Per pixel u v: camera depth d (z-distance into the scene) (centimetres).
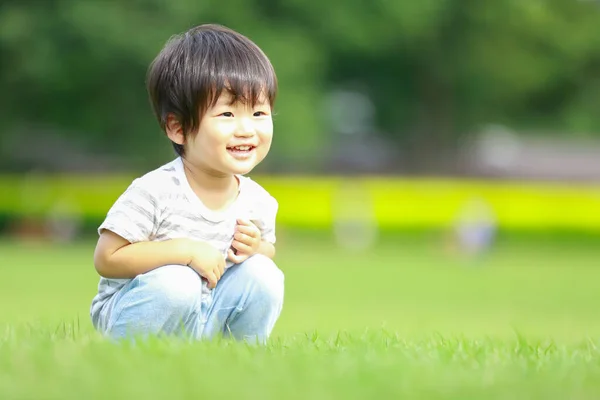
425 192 7488
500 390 812
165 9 6700
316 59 7450
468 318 3167
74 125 7544
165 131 1107
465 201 7488
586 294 4269
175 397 754
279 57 7012
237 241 1113
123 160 8319
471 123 8994
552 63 8475
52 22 6719
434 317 3162
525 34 8244
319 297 3900
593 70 8719
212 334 1107
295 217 7438
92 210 7181
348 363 896
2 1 7012
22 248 6334
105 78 6994
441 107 8912
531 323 3009
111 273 1077
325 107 8500
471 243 6531
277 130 7062
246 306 1109
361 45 7844
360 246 7238
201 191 1109
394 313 3284
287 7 7631
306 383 809
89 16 6588
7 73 7025
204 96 1066
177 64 1081
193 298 1060
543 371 907
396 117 9062
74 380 799
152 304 1053
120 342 973
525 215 7494
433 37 8212
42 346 941
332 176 8944
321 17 7631
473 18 8025
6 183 7175
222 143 1070
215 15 6962
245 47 1099
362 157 9344
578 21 8388
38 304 3212
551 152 10588
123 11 6675
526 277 5097
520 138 10931
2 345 960
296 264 5653
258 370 855
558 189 7469
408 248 7131
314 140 7294
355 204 7438
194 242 1078
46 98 7381
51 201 7156
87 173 8325
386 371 865
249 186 1151
